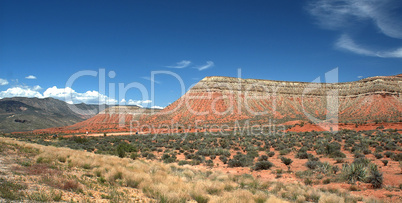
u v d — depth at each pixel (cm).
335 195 1322
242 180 1820
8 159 1451
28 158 1600
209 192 1391
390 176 1880
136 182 1361
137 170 1747
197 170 2339
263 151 3781
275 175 2167
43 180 1067
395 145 3462
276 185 1686
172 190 1231
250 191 1454
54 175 1200
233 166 2694
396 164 2327
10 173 1108
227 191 1438
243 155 3225
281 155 3247
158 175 1549
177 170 2148
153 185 1274
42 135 8988
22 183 972
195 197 1195
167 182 1406
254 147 3978
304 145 4056
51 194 879
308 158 2809
